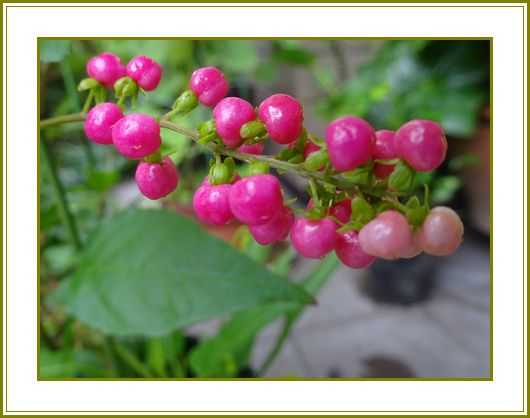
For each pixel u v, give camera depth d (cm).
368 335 28
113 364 15
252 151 9
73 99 15
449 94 28
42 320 15
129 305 12
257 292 12
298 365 26
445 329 28
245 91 32
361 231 8
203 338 21
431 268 31
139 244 12
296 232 8
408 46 29
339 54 34
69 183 22
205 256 12
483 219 32
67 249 19
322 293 32
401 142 8
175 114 9
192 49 23
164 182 9
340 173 8
